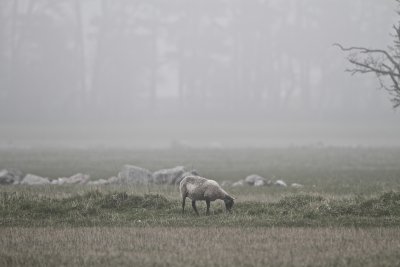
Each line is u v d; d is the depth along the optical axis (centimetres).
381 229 6581
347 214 7600
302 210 7794
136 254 5544
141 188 11212
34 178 13175
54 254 5581
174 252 5591
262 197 9556
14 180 13225
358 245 5806
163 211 8025
